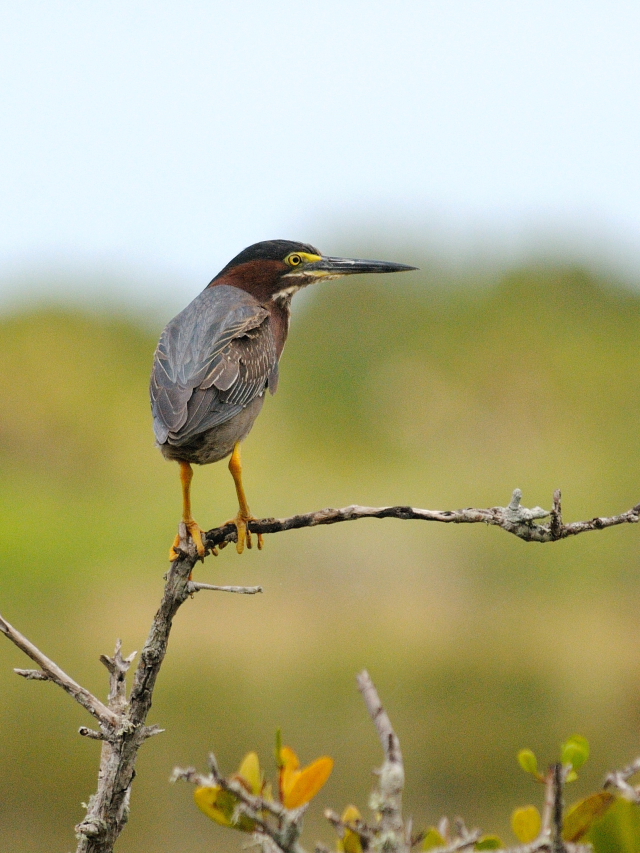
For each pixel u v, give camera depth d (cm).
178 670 1392
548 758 1184
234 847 1065
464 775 1161
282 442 2511
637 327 2797
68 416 2450
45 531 1938
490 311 2791
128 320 2830
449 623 1517
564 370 2622
